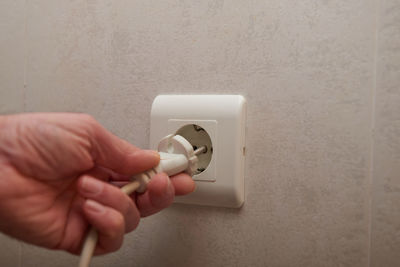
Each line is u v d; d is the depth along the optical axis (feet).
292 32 1.08
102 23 1.29
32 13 1.39
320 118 1.05
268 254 1.09
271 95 1.09
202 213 1.16
